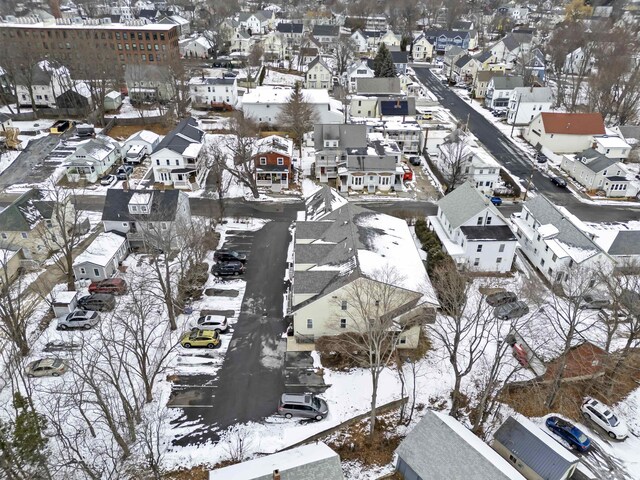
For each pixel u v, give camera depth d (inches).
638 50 5969.5
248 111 3895.2
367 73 4938.5
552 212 2285.9
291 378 1631.4
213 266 2156.7
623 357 1582.2
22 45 4234.7
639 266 1984.5
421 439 1309.1
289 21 7810.0
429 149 3604.8
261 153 2928.2
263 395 1569.9
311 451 1261.1
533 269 2285.9
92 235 2399.1
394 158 2989.7
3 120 3518.7
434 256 2080.5
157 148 2886.3
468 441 1262.3
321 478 1173.7
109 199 2293.3
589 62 5339.6
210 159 3112.7
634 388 1651.1
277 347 1754.4
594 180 2982.3
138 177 3056.1
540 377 1630.2
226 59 5802.2
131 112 4175.7
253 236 2452.0
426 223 2500.0
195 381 1611.7
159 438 1392.7
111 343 1531.7
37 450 1143.0
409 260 1891.0
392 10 7815.0
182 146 2942.9
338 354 1705.2
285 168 2962.6
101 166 3016.7
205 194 2881.4
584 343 1737.2
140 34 4768.7
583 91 4877.0
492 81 4503.0
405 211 2684.5
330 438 1441.9
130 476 1299.2
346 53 5565.9
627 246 2145.7
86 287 2027.6
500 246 2154.3
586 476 1338.6
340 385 1609.3
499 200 2859.3
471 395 1589.6
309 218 2294.5
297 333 1761.8
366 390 1593.3
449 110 4525.1
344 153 3063.5
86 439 1395.2
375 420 1498.5
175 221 2215.8
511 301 1956.2
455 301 1433.3
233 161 3181.6
